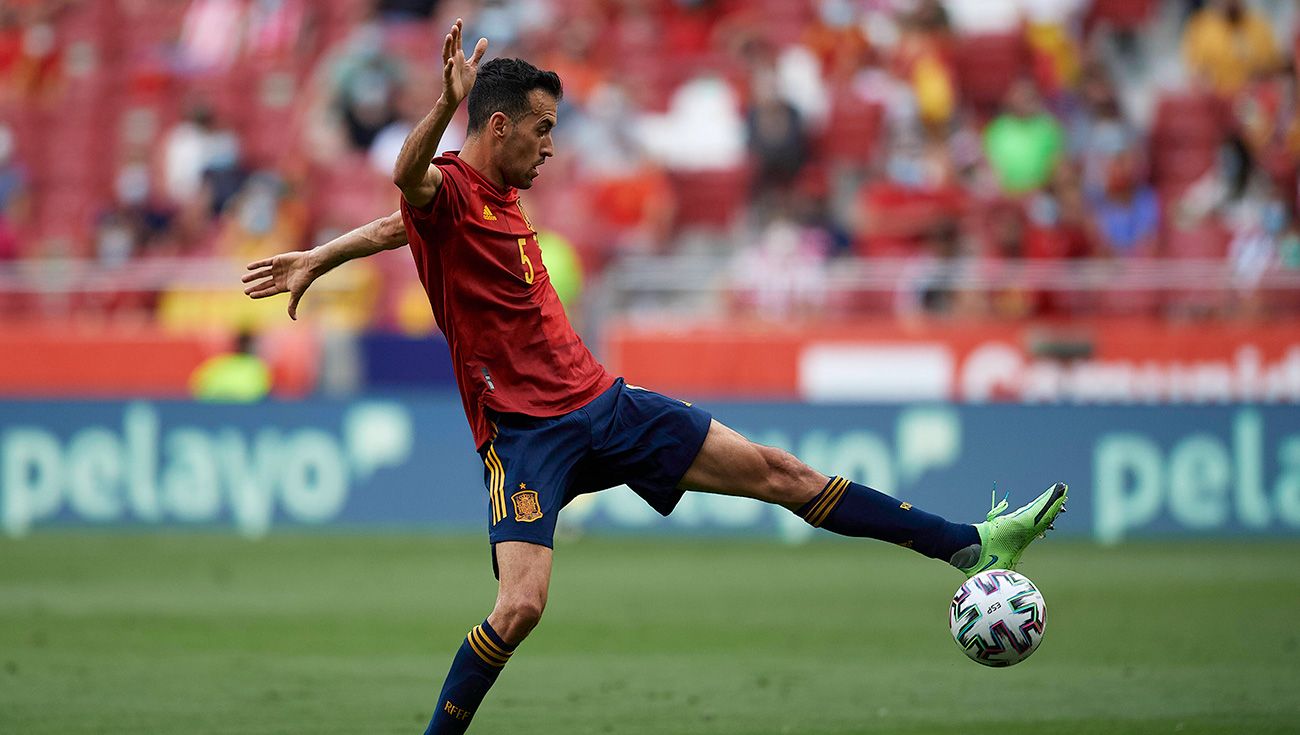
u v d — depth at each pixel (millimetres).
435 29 67812
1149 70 69250
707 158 62219
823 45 65688
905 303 49000
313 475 47375
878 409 45844
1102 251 53656
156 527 47312
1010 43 65312
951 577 38688
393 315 55562
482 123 17516
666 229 58312
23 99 70438
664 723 21484
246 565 40312
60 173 67062
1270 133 62094
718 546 45219
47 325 52438
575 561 41844
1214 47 66188
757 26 65938
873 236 54562
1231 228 55688
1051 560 41375
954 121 62312
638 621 31734
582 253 56812
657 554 43312
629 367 48031
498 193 17578
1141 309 48312
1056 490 18266
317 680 25000
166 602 34156
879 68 63656
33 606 33531
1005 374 47438
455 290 17453
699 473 18062
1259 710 22172
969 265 50406
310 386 50000
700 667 26438
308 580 37594
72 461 47656
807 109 63812
